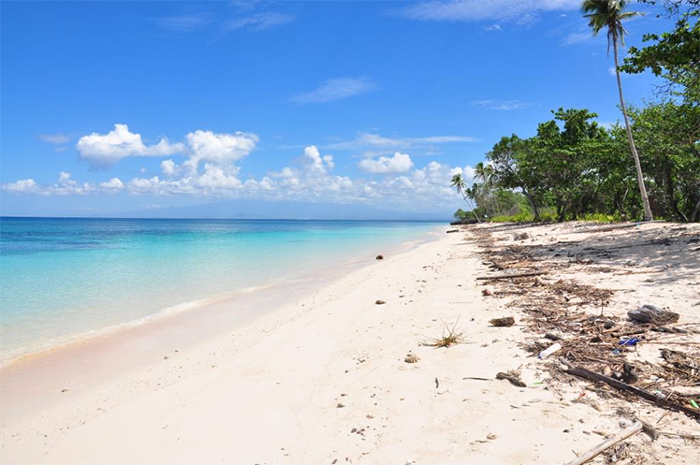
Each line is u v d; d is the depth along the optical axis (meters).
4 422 6.35
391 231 92.69
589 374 5.20
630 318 7.52
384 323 9.70
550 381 5.27
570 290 10.52
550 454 3.74
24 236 62.75
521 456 3.78
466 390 5.33
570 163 43.03
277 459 4.46
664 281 10.21
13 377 8.13
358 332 9.27
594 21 29.36
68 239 54.59
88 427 5.92
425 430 4.51
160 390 7.11
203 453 4.80
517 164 51.50
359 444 4.46
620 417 4.24
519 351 6.52
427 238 58.22
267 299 15.27
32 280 19.42
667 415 4.17
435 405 5.05
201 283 18.78
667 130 24.48
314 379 6.73
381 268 22.47
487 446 4.01
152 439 5.31
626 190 39.50
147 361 8.96
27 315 12.88
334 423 5.07
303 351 8.41
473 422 4.51
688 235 18.23
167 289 17.27
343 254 33.22
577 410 4.47
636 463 3.45
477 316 9.05
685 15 16.06
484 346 6.97
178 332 11.11
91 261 27.34
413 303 11.47
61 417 6.43
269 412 5.68
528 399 4.86
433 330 8.44
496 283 12.91
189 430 5.42
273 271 22.84
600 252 17.45
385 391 5.72
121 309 13.70
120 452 5.07
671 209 35.03
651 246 16.72
